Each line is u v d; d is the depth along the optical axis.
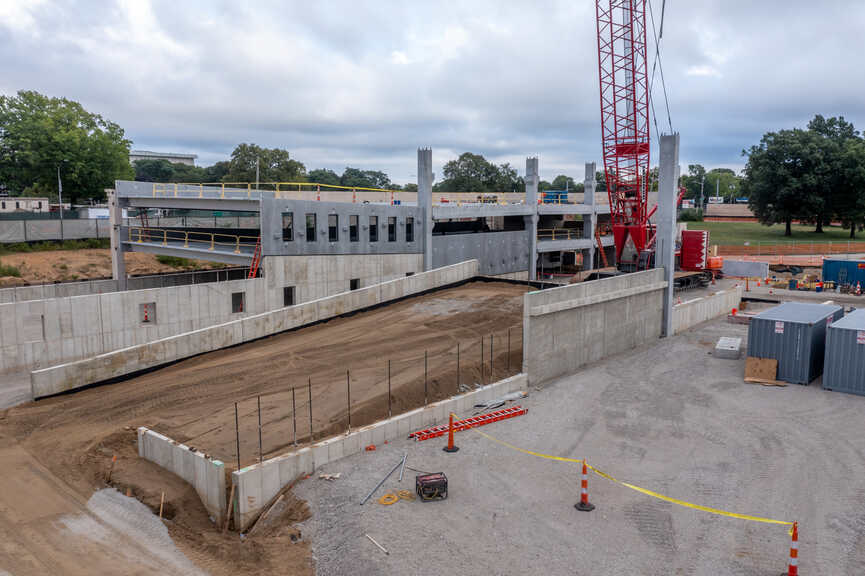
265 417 19.14
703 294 50.12
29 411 21.02
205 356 26.36
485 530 13.54
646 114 48.22
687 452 17.86
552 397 22.75
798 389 23.92
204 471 14.90
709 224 113.88
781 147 87.31
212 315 31.67
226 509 14.66
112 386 23.56
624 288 29.25
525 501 14.87
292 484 15.66
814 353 24.97
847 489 15.46
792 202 88.75
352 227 37.53
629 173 49.72
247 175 91.62
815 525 13.70
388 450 17.80
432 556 12.55
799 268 65.94
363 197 59.81
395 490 15.37
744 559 12.41
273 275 33.69
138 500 15.27
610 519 14.03
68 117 69.06
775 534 13.34
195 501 15.23
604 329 28.23
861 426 19.89
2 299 34.38
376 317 31.91
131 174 74.62
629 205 50.78
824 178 84.88
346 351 25.92
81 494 15.73
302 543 13.38
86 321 27.66
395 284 34.62
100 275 49.28
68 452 17.92
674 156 31.84
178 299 30.34
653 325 32.25
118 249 42.31
